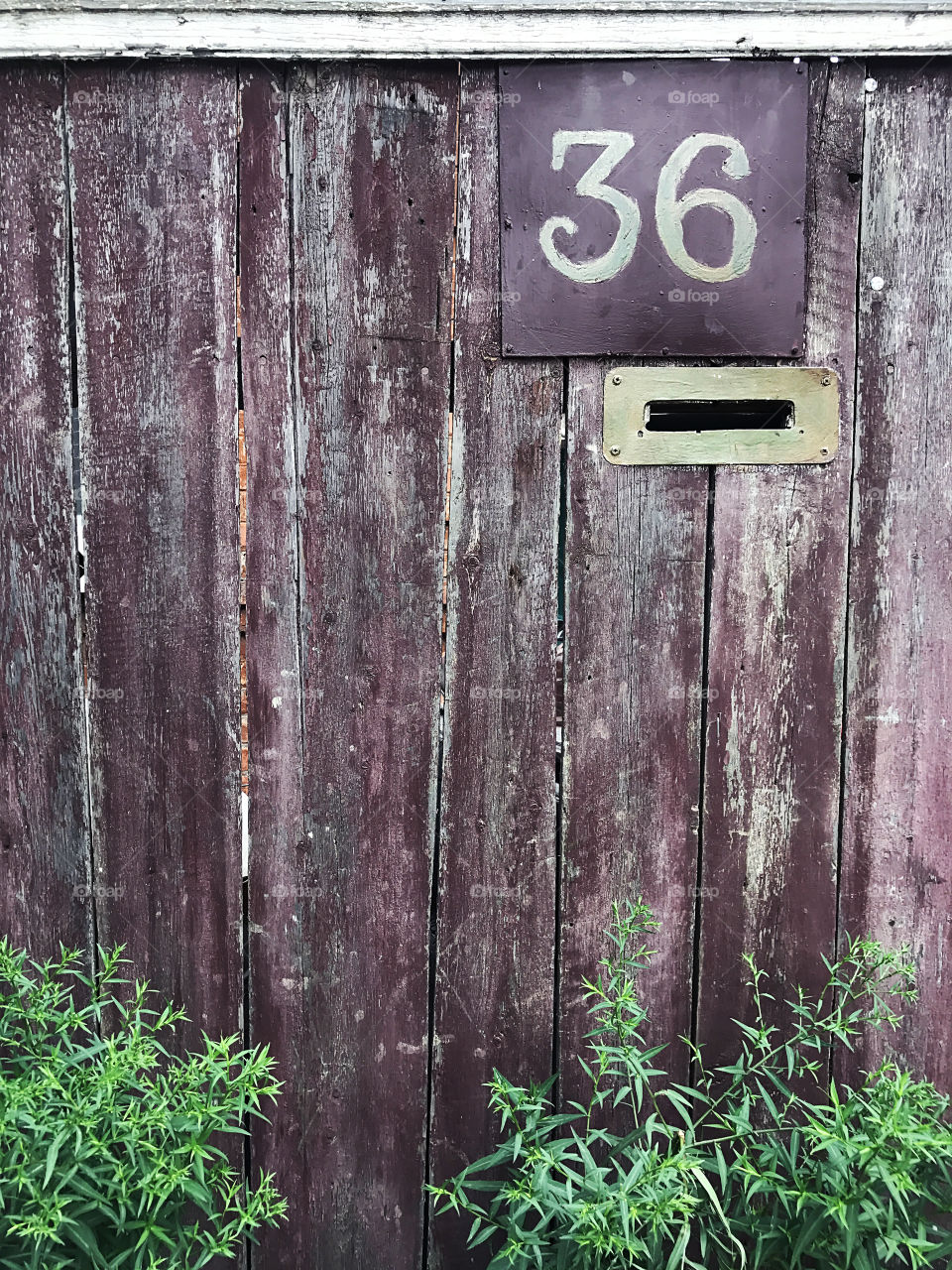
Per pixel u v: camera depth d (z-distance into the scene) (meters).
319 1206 1.75
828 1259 1.48
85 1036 1.71
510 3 1.57
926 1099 1.48
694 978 1.72
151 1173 1.30
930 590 1.68
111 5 1.57
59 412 1.66
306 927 1.72
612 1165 1.70
